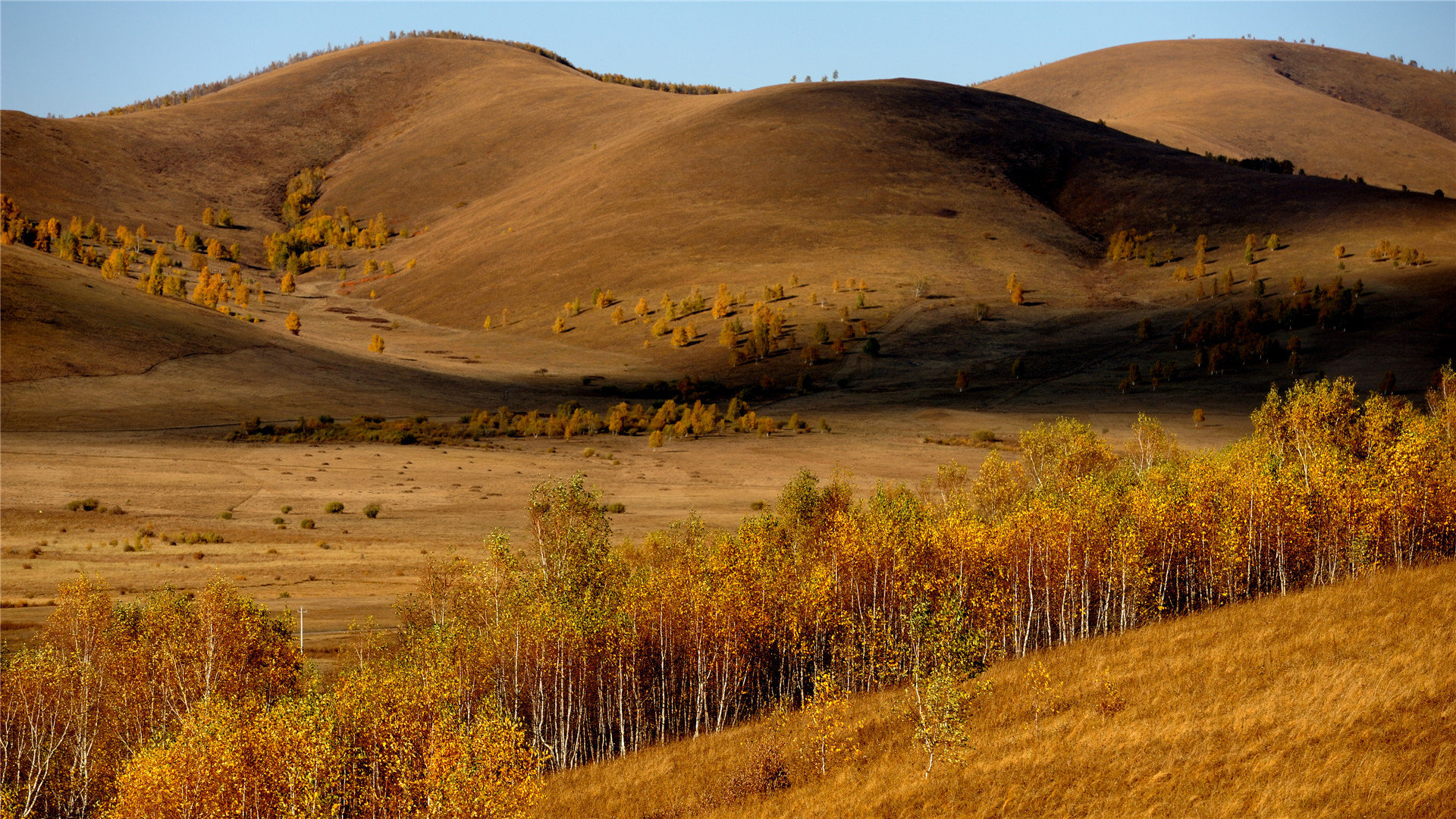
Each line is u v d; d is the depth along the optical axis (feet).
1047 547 171.94
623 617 148.87
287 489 323.16
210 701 113.09
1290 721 88.79
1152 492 176.35
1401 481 156.04
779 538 192.03
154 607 149.07
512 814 100.37
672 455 408.67
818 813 91.76
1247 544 163.73
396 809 105.29
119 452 356.79
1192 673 108.88
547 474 366.22
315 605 194.59
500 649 142.10
